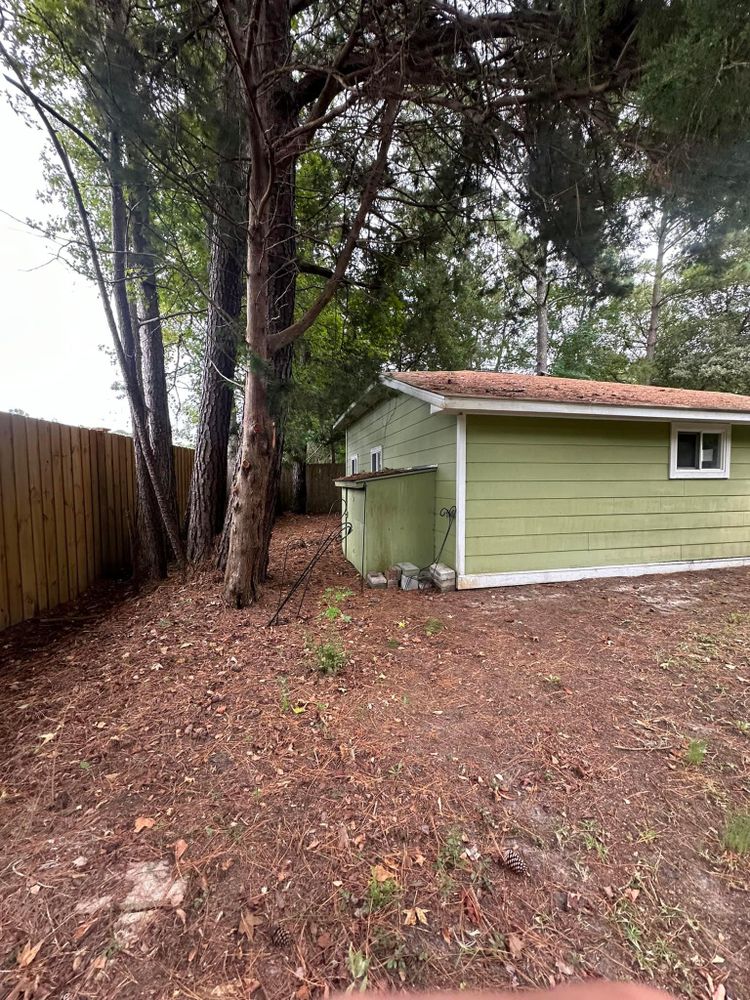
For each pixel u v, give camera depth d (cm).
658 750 224
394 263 547
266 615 388
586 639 362
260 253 374
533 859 160
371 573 535
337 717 242
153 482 478
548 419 546
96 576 494
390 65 312
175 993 116
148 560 490
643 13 255
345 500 680
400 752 215
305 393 416
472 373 778
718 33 217
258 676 283
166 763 205
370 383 465
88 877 148
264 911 138
